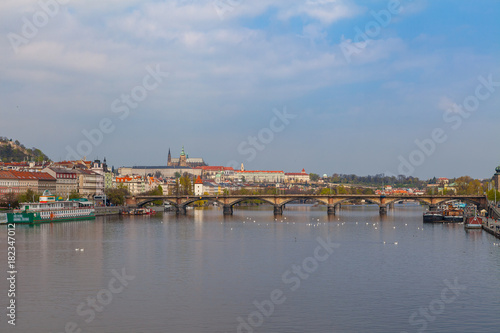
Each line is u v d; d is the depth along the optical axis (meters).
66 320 112.81
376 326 108.81
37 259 177.88
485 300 126.06
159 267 164.38
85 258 180.50
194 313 116.94
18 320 112.62
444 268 162.50
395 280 145.88
